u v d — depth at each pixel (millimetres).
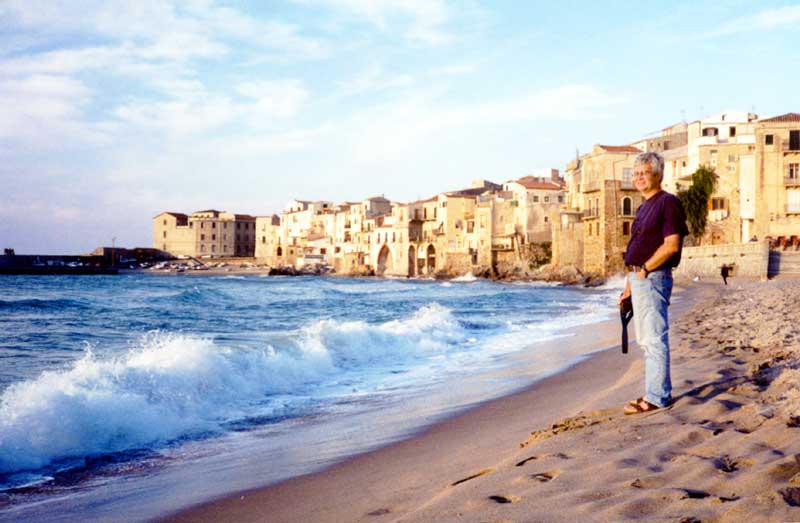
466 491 5078
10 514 6074
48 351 18812
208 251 178625
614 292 65250
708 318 21812
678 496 4414
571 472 5277
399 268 129875
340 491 6203
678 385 9062
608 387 11266
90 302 45000
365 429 9312
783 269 57531
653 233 7664
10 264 154750
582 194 90375
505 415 9609
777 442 5703
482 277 106562
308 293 61906
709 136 81562
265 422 10078
